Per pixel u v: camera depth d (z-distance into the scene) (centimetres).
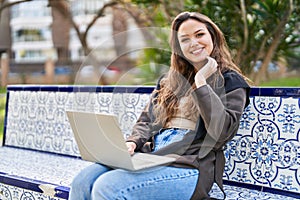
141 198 146
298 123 174
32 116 273
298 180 173
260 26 314
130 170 146
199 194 153
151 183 147
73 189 157
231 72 166
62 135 255
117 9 416
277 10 302
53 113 261
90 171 158
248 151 187
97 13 425
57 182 192
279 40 312
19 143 280
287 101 177
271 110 181
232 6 307
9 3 439
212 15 306
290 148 176
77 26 442
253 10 307
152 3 347
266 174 181
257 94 185
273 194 177
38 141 268
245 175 187
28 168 219
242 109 158
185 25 162
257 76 323
